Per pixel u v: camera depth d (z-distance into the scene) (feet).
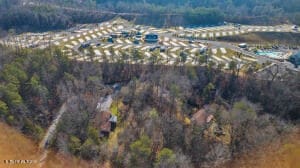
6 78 266.77
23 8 622.54
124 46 491.31
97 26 620.49
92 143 215.92
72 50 459.73
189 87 352.08
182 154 208.13
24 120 230.48
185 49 485.15
